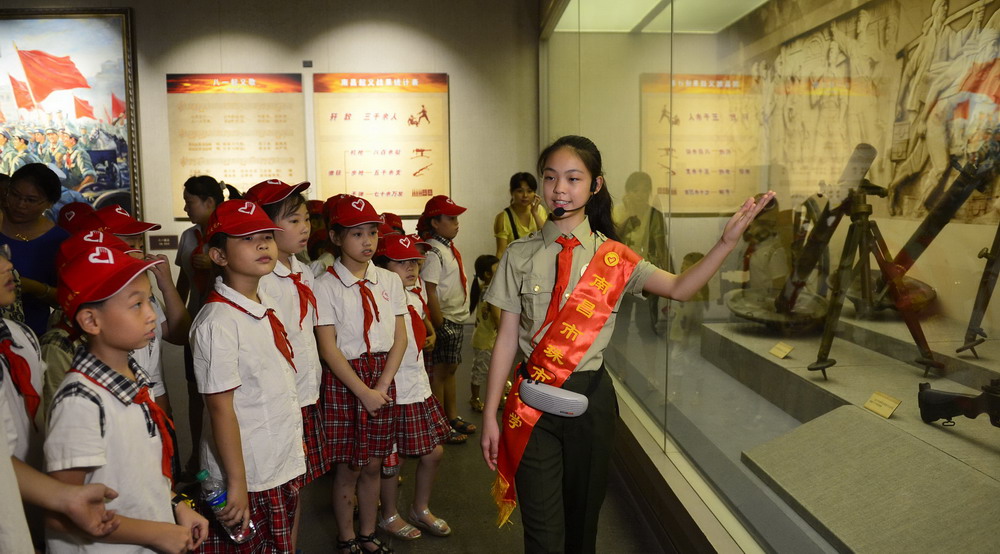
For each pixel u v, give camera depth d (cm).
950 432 127
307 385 217
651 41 323
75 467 126
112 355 136
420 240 356
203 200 328
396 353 240
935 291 127
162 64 655
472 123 678
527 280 174
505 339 179
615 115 394
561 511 171
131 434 135
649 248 336
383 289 243
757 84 206
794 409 189
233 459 173
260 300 191
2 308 212
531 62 675
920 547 129
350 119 669
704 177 254
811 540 165
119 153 656
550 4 576
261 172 667
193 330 177
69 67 648
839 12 158
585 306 169
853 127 154
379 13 663
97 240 159
